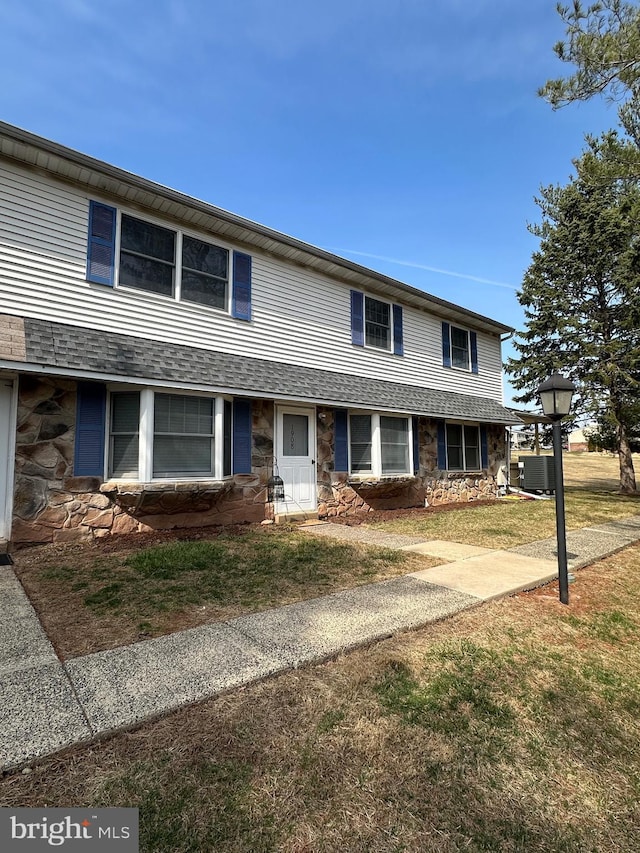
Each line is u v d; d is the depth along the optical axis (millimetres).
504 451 14633
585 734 2422
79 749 2074
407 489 10906
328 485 9227
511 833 1742
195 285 7590
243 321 8156
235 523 7734
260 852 1592
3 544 5527
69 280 6238
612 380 14500
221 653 2996
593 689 2881
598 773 2125
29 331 5641
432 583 4676
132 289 6789
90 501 6164
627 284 14055
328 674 2822
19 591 4211
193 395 6805
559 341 15984
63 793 1815
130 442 6355
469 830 1743
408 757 2127
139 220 6996
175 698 2445
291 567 5195
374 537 7160
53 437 5922
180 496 6664
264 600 4090
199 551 5605
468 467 12992
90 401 6207
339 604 3994
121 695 2463
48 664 2824
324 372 9367
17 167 5918
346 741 2207
